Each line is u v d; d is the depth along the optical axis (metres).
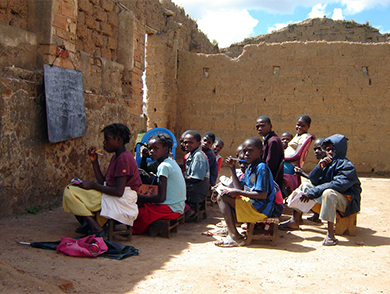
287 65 11.82
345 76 11.45
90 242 3.67
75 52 6.29
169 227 4.52
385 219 5.81
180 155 12.90
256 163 4.32
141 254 3.74
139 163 6.09
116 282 2.88
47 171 5.49
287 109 11.83
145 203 4.60
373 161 11.37
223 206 4.35
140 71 8.45
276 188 4.46
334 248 4.23
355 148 11.45
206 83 12.60
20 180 4.97
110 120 7.14
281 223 5.32
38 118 5.27
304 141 6.08
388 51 11.25
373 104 11.34
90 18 6.78
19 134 4.91
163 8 12.73
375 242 4.53
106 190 4.09
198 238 4.58
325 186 4.58
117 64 7.64
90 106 6.51
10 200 4.82
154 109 12.31
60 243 3.63
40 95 5.31
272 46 11.93
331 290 2.94
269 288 2.93
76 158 6.16
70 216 5.19
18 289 2.47
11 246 3.64
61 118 5.54
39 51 5.47
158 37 12.12
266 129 5.25
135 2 10.48
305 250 4.13
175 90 12.79
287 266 3.51
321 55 11.58
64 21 5.71
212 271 3.24
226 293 2.79
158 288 2.81
